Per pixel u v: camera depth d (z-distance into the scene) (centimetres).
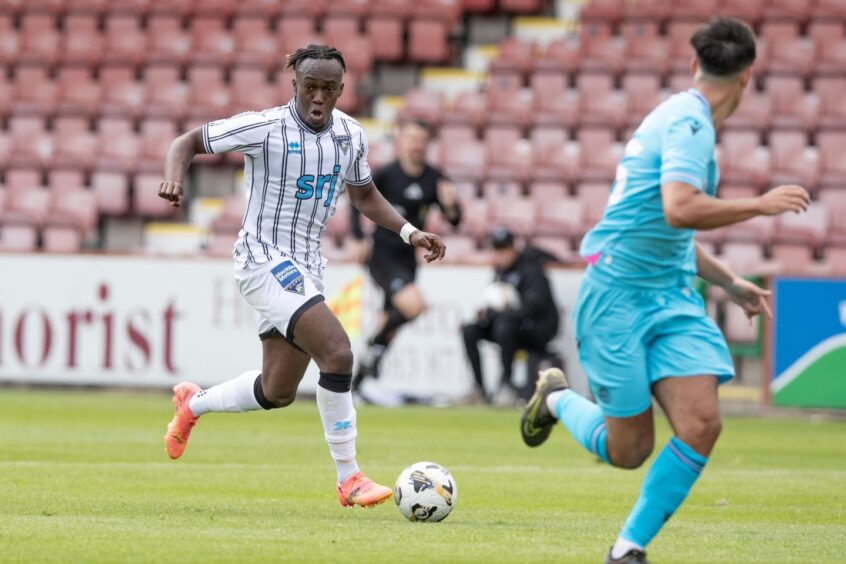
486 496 2716
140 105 7612
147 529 2056
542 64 7688
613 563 1705
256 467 3175
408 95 7756
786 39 7819
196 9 8338
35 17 8456
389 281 5081
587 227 6494
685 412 1714
